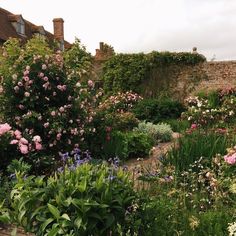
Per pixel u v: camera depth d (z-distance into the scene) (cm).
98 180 387
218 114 1191
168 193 463
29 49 879
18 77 778
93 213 370
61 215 371
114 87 1981
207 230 395
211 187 493
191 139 654
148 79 1938
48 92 791
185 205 441
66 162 597
